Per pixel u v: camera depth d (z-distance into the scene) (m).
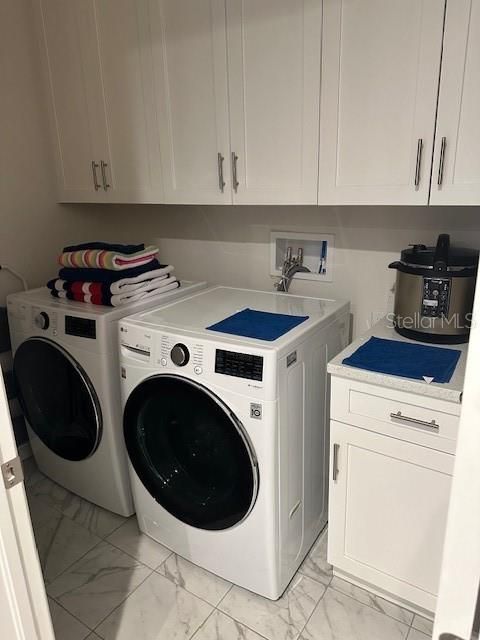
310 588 1.73
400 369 1.42
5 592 0.96
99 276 1.95
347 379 1.48
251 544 1.61
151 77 1.93
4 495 0.91
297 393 1.58
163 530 1.87
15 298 2.11
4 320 2.30
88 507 2.18
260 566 1.62
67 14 2.06
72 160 2.32
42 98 2.33
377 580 1.63
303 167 1.70
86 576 1.81
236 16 1.67
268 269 2.26
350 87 1.53
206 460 1.69
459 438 0.60
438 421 1.35
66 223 2.54
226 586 1.76
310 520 1.86
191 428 1.69
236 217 2.28
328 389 1.84
